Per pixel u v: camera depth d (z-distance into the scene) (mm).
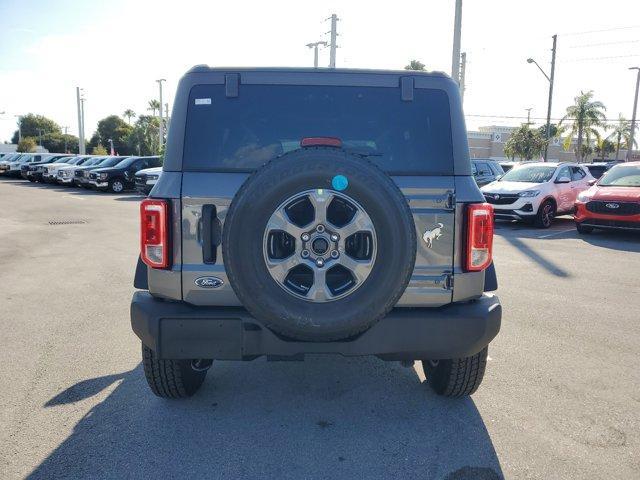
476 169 18953
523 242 11961
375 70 3406
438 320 3146
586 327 5754
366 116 3416
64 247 10773
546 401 4012
